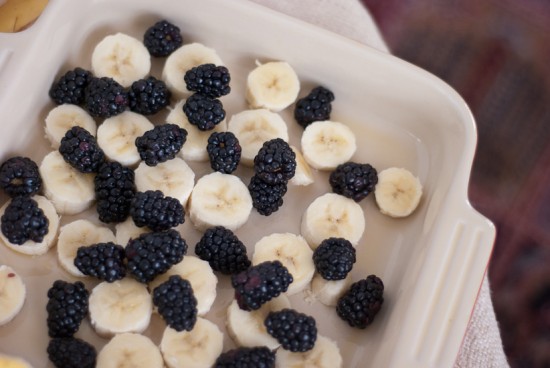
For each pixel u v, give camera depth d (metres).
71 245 0.54
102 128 0.56
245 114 0.58
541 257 0.74
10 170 0.53
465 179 0.55
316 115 0.58
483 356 0.61
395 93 0.58
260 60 0.60
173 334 0.52
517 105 0.76
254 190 0.55
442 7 0.77
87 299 0.52
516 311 0.73
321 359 0.53
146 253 0.51
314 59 0.59
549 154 0.75
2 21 0.58
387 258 0.56
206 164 0.57
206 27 0.59
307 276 0.55
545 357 0.72
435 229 0.54
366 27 0.65
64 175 0.55
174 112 0.57
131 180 0.55
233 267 0.54
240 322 0.53
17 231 0.52
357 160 0.59
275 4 0.64
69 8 0.56
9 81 0.54
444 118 0.58
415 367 0.51
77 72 0.56
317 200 0.56
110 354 0.51
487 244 0.53
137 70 0.58
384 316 0.54
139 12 0.59
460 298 0.52
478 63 0.76
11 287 0.52
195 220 0.56
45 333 0.52
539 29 0.77
